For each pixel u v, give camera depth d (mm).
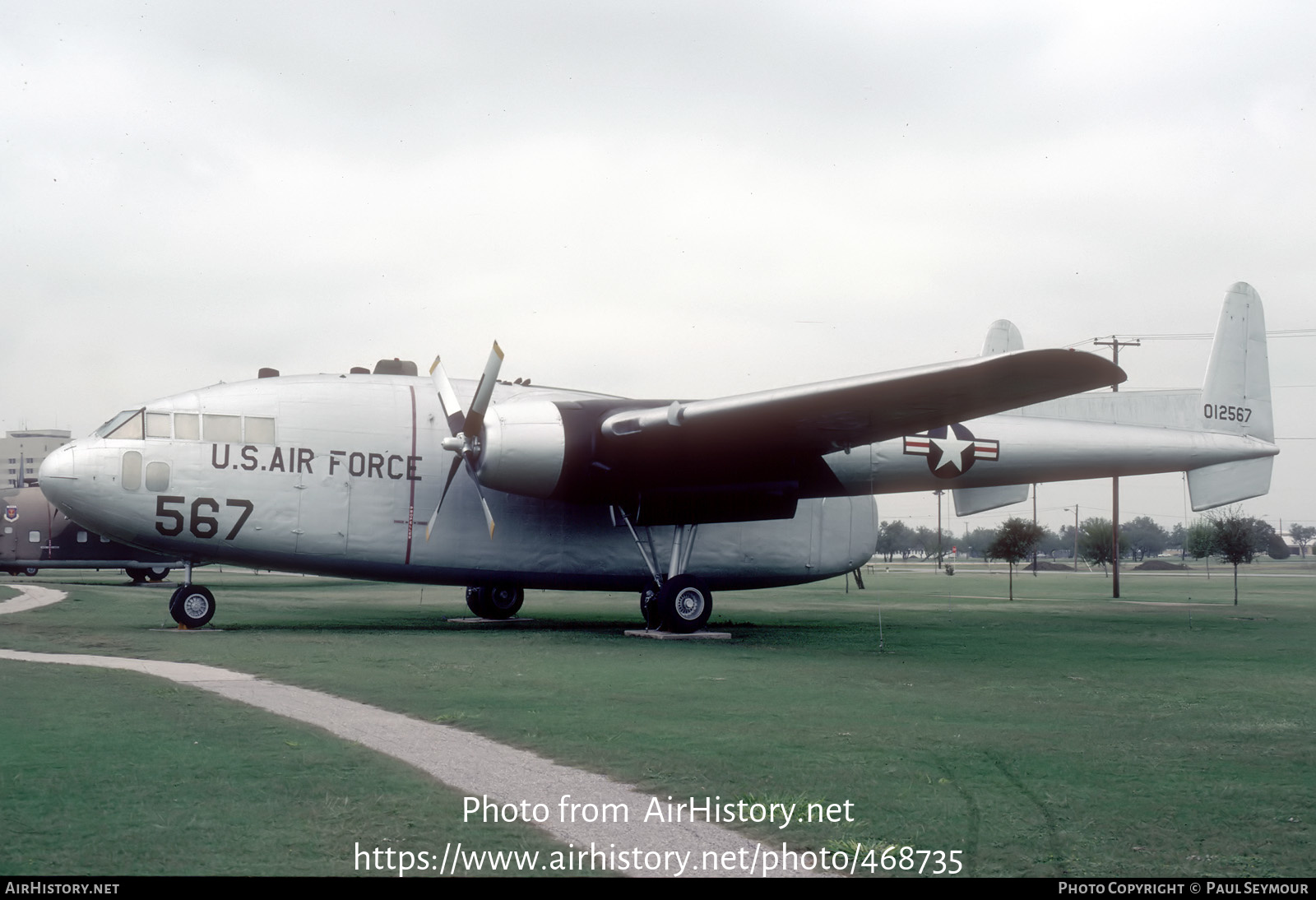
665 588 19359
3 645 15680
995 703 11125
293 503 18906
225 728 8883
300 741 8391
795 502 19797
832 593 42531
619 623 22875
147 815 6219
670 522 19297
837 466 21594
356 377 20250
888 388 15453
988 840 6035
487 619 22797
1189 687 12570
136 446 18078
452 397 19062
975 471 22625
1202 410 24453
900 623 23625
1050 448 23109
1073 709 10727
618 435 17969
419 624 20875
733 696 11344
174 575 52688
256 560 19062
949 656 15914
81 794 6652
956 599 37031
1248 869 5543
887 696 11523
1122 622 24188
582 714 9992
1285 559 146125
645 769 7676
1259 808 6730
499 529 20328
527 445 17797
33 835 5805
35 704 9977
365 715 9742
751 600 36219
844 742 8758
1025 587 49594
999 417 22922
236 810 6375
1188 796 7012
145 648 15266
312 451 19094
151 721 9164
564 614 26578
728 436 18094
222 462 18484
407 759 7875
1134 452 23703
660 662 14484
